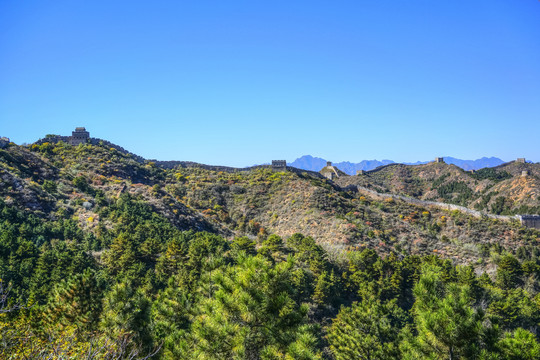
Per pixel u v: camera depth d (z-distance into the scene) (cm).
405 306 5753
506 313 4781
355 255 6712
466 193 19362
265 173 12825
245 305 1414
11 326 1664
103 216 6894
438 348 1376
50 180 8281
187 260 5200
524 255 7888
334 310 5219
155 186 9375
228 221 9800
